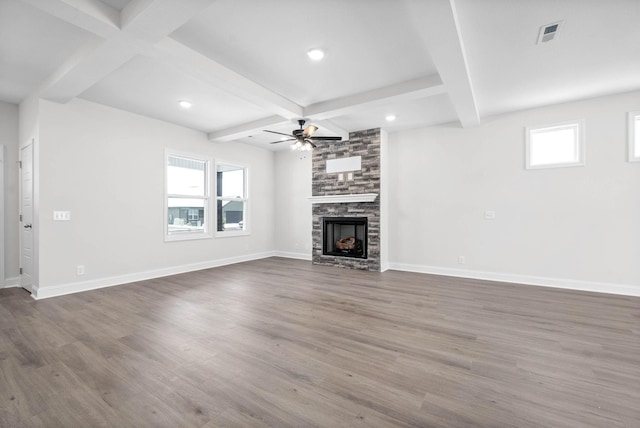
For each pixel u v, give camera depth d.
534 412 1.65
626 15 2.32
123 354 2.30
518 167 4.59
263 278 4.92
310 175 6.80
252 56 2.96
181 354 2.31
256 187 6.92
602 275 4.06
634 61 3.05
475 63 3.09
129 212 4.61
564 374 2.04
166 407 1.69
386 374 2.04
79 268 4.07
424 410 1.67
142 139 4.76
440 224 5.25
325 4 2.21
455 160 5.11
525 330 2.78
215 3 2.20
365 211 5.62
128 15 2.22
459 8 2.24
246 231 6.67
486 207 4.84
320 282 4.64
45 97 3.69
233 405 1.71
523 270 4.57
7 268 4.22
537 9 2.26
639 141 3.92
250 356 2.28
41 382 1.93
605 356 2.28
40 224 3.72
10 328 2.79
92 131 4.18
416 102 4.20
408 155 5.55
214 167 5.92
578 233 4.20
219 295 3.92
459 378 1.99
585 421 1.58
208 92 3.83
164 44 2.59
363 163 5.66
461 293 4.02
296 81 3.50
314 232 6.32
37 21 2.43
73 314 3.18
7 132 4.20
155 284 4.50
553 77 3.42
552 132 4.45
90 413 1.64
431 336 2.65
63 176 3.92
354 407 1.69
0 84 3.62
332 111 4.09
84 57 2.76
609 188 4.00
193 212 5.71
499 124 4.72
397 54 2.92
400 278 4.93
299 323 2.95
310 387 1.89
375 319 3.06
